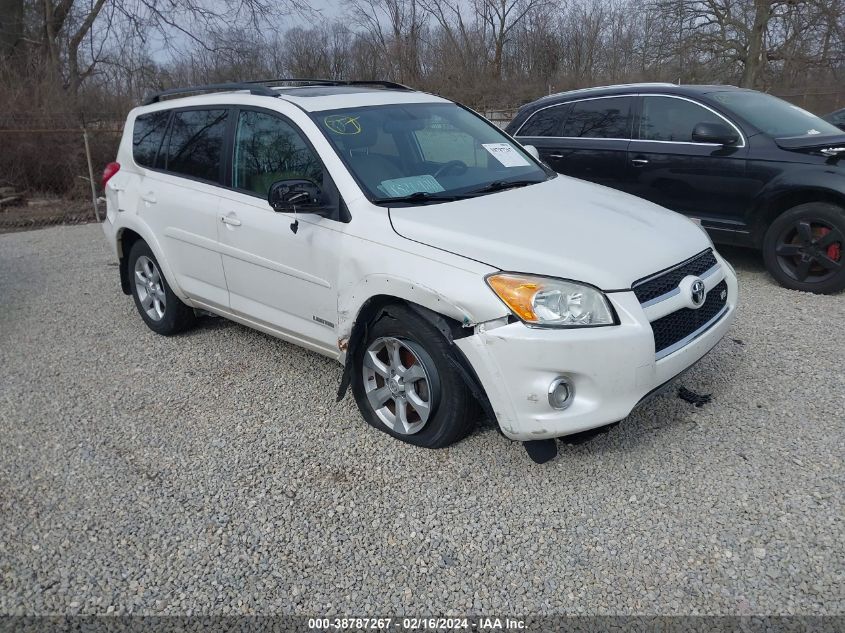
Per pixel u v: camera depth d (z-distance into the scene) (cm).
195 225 471
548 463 352
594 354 310
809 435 365
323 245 384
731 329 514
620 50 2902
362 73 2827
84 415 427
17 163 1312
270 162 428
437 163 427
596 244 342
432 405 350
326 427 399
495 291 315
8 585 287
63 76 1681
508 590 274
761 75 2581
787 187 589
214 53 2078
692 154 646
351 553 298
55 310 634
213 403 435
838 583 267
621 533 301
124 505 336
